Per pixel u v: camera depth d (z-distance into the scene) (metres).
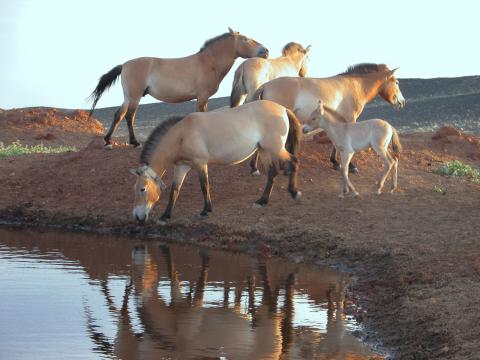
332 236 15.68
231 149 16.92
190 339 10.15
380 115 66.25
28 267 14.26
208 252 15.99
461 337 9.22
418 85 83.31
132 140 21.83
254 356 9.51
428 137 26.22
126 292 12.55
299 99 18.42
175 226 17.75
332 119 17.86
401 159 22.02
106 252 15.85
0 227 18.97
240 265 14.71
